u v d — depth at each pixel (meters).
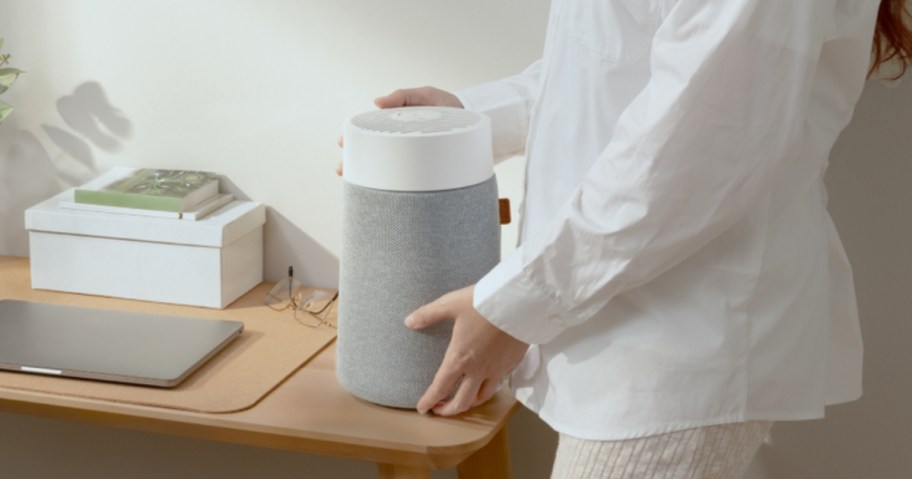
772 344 1.19
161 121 1.89
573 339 1.25
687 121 1.08
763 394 1.20
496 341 1.28
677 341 1.18
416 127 1.35
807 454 1.75
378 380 1.40
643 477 1.21
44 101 1.93
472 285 1.32
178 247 1.75
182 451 1.99
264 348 1.61
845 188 1.65
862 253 1.67
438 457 1.32
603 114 1.24
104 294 1.80
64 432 2.04
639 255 1.13
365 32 1.77
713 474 1.22
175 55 1.85
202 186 1.81
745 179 1.10
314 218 1.86
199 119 1.87
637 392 1.20
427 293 1.34
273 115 1.84
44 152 1.95
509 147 1.57
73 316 1.68
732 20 1.06
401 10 1.75
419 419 1.38
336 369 1.51
